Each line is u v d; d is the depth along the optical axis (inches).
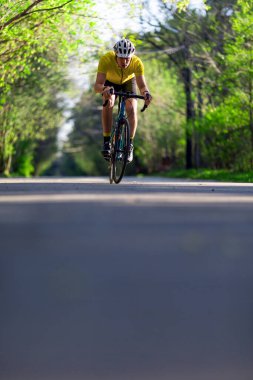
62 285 123.0
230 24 1443.2
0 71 1282.0
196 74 1434.5
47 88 2087.8
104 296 112.0
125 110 594.6
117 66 564.4
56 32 1168.2
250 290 119.4
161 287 121.8
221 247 185.8
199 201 398.6
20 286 121.6
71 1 1042.1
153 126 2438.5
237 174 1346.0
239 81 1294.3
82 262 155.2
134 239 204.7
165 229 239.3
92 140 3934.5
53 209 336.5
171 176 1808.6
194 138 1807.3
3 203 378.0
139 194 469.1
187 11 1515.7
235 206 363.3
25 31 1139.3
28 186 592.1
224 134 1583.4
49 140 3796.8
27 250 176.4
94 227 243.3
